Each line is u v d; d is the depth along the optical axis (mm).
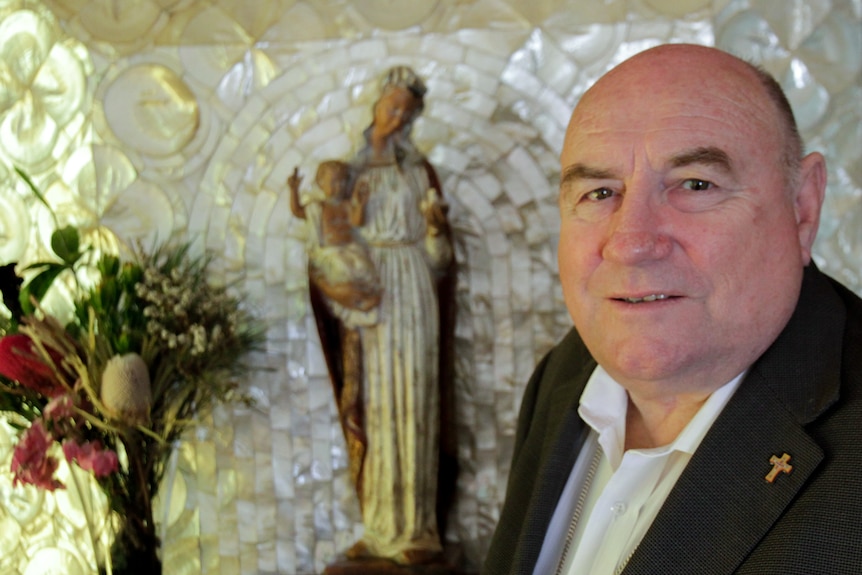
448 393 2123
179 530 2369
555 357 1454
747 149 944
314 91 2285
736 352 962
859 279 2115
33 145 2438
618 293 966
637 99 974
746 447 938
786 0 2115
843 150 2111
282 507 2332
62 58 2408
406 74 2029
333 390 2117
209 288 2191
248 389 2328
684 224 943
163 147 2359
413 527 2062
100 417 1974
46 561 2488
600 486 1195
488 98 2215
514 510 1320
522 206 2211
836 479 856
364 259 2006
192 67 2338
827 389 920
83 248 2408
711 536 921
